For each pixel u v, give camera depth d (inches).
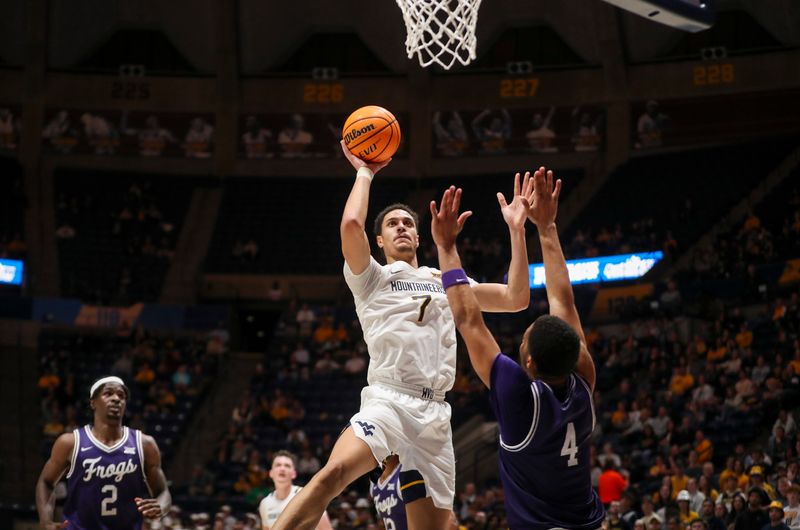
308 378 818.8
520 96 999.6
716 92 947.3
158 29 1033.5
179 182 1037.8
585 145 983.6
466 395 754.8
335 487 161.2
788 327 660.7
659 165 950.4
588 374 142.4
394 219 185.2
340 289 953.5
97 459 233.8
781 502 430.0
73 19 1000.9
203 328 910.4
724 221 851.4
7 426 803.4
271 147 1029.2
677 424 611.2
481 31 1005.2
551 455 132.8
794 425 511.8
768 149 909.8
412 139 1015.0
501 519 495.8
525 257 161.2
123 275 938.7
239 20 1001.5
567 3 966.4
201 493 677.3
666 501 486.0
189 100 1031.6
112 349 868.6
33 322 882.1
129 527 234.4
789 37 927.0
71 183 1013.8
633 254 848.9
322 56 1041.5
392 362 171.8
